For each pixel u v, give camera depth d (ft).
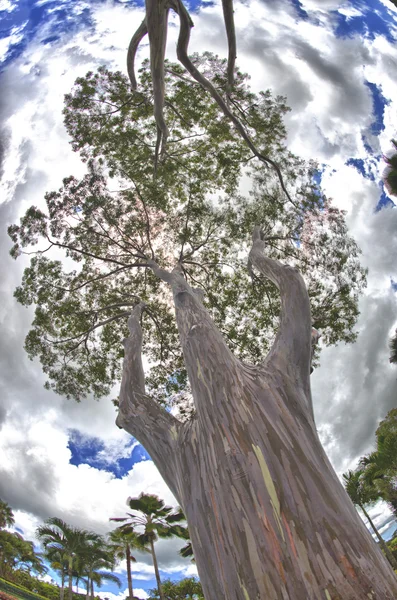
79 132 35.37
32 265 35.88
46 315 36.42
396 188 56.29
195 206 37.17
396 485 60.54
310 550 6.01
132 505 81.10
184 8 10.36
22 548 109.29
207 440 8.56
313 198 36.99
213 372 9.98
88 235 36.47
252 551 6.31
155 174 29.73
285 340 10.61
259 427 8.08
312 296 37.29
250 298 38.60
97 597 121.80
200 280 39.32
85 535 81.97
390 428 64.08
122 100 34.76
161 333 37.11
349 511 6.86
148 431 10.82
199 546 7.36
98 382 36.99
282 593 5.71
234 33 11.27
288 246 37.96
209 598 6.77
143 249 37.70
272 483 6.98
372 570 5.86
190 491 8.25
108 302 37.70
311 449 7.78
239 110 34.14
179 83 34.83
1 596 67.36
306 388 9.87
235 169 36.22
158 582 76.74
